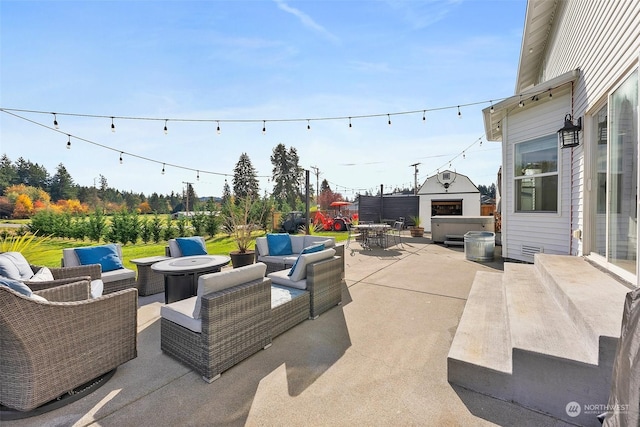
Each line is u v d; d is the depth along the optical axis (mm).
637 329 1204
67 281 2740
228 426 1776
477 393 2066
